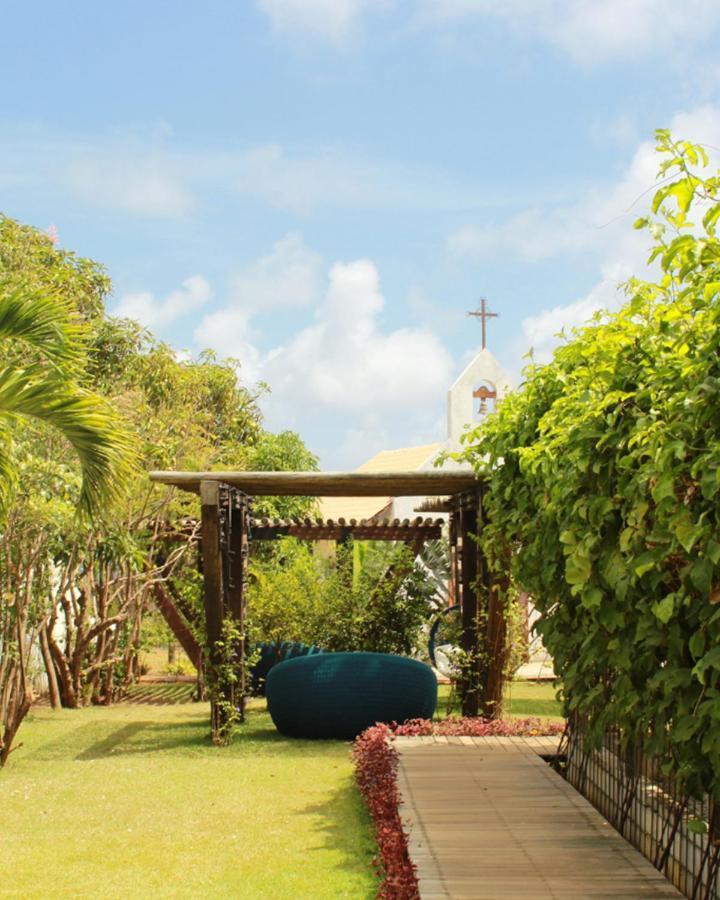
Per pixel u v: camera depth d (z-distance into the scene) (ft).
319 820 21.18
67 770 27.45
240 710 37.78
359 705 33.04
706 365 10.87
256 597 45.27
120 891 16.30
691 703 12.88
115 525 39.14
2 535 28.17
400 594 43.98
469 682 33.63
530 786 21.02
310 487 32.96
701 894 13.96
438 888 14.23
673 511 11.75
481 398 61.77
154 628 53.31
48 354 24.57
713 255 10.77
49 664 41.57
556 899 13.76
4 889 16.44
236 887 16.46
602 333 14.74
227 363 63.57
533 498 20.63
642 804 16.88
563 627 19.72
